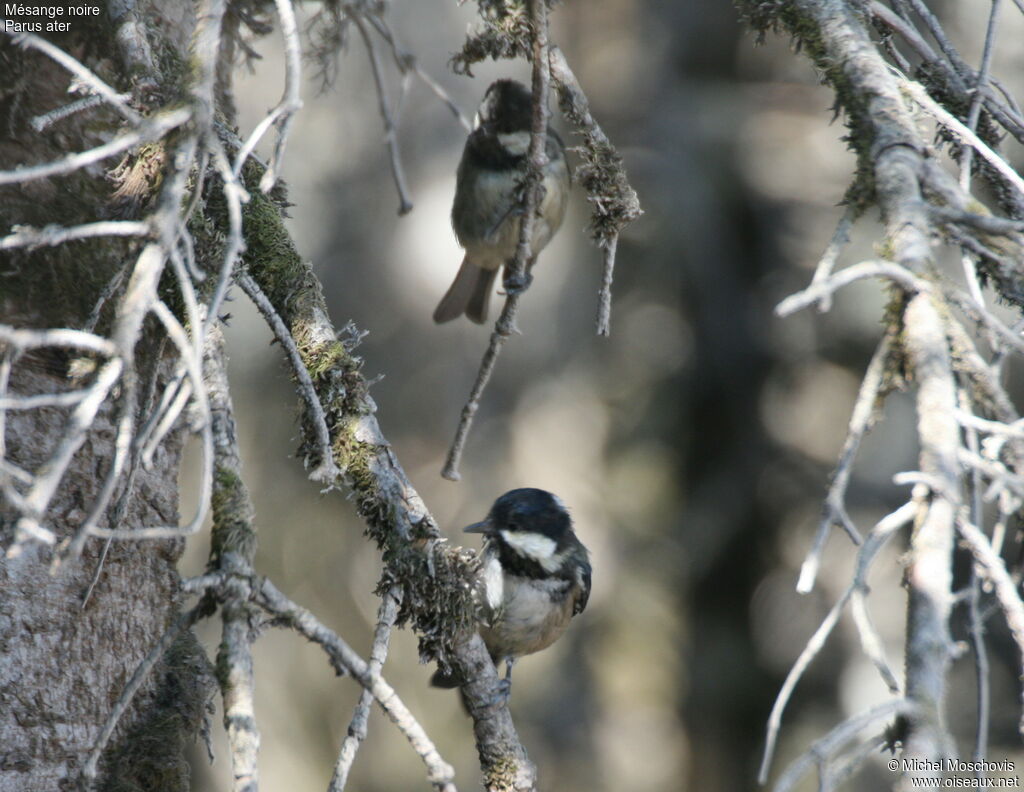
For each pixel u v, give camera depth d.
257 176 5.80
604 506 17.02
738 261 16.95
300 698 14.84
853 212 4.57
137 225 3.71
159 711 5.59
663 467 17.61
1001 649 13.68
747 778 16.33
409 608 5.18
